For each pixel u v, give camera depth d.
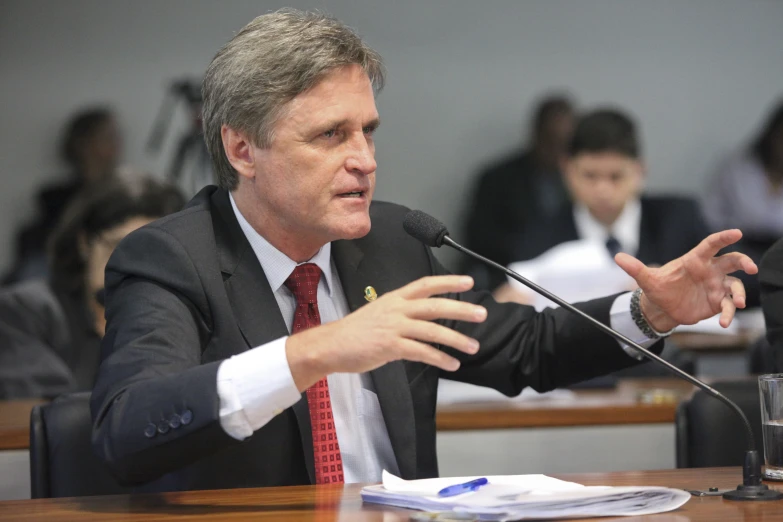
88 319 8.51
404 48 17.84
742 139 18.53
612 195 12.80
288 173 4.57
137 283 4.54
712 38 18.47
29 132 16.62
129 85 16.92
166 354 4.21
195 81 17.03
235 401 3.75
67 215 8.22
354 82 4.60
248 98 4.59
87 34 16.84
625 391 7.96
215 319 4.55
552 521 3.39
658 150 18.38
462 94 17.97
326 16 4.72
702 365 13.22
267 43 4.59
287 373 3.70
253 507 3.72
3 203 16.45
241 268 4.72
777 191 17.00
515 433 6.89
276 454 4.52
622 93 18.33
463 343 3.53
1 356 8.27
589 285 9.58
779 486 3.94
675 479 4.13
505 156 17.84
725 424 5.05
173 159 16.72
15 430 5.72
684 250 13.41
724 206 17.30
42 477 4.83
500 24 18.02
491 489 3.64
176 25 17.05
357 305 4.96
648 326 4.89
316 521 3.43
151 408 3.82
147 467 3.86
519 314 5.28
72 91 16.78
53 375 8.32
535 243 13.53
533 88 18.12
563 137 16.52
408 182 17.86
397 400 4.81
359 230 4.61
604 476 4.22
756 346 6.50
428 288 3.64
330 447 4.64
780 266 5.39
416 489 3.80
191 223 4.74
